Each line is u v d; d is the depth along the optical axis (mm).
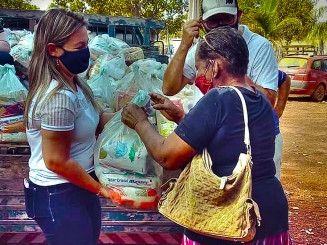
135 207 2301
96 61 3664
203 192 1850
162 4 21828
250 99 1969
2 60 3213
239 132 1903
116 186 2268
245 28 2900
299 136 10086
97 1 21000
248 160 1817
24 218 2613
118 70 3330
